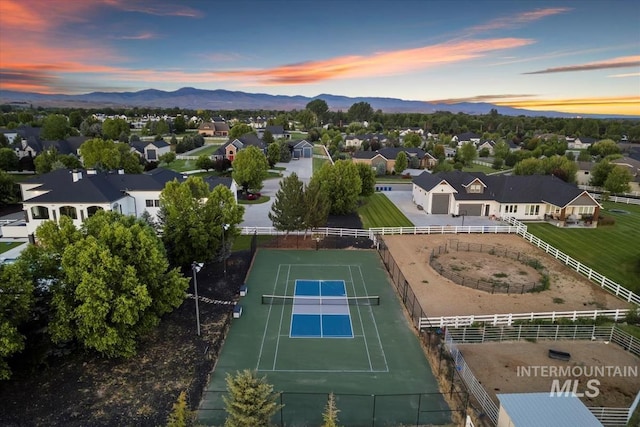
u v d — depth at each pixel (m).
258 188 72.12
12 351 20.78
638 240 52.09
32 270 23.27
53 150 77.81
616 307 33.91
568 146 171.50
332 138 168.00
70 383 23.05
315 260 43.06
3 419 20.22
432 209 63.50
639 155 106.06
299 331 29.39
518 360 26.36
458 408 21.80
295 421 20.81
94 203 44.53
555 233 54.69
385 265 41.69
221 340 27.80
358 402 22.30
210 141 160.75
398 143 144.88
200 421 20.59
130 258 25.16
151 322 25.38
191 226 36.75
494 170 113.19
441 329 29.53
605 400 22.62
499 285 37.44
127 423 20.17
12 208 59.50
